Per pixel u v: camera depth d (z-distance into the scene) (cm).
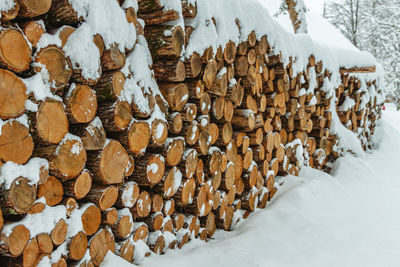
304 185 398
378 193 436
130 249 212
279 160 404
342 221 337
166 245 242
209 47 249
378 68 757
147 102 207
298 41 440
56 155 155
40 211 152
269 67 378
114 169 190
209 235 297
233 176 314
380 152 667
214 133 285
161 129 220
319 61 477
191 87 250
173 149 235
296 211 349
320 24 793
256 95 341
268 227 314
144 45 220
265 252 268
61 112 156
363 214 360
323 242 288
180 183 251
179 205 256
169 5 220
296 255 264
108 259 192
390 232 308
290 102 411
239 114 320
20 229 139
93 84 173
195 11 249
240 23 303
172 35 221
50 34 156
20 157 138
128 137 194
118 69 191
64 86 157
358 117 633
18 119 137
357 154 563
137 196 215
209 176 289
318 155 498
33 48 145
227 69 289
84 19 170
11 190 133
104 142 182
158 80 239
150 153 223
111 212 195
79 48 162
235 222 324
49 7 146
